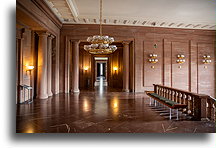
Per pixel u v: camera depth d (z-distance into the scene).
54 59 10.16
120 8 8.49
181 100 5.94
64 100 8.17
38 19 7.04
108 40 6.60
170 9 8.60
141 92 11.30
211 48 12.27
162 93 7.85
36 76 9.12
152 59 11.28
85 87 14.79
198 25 11.29
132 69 11.46
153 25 11.34
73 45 11.07
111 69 15.84
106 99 8.53
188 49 12.02
